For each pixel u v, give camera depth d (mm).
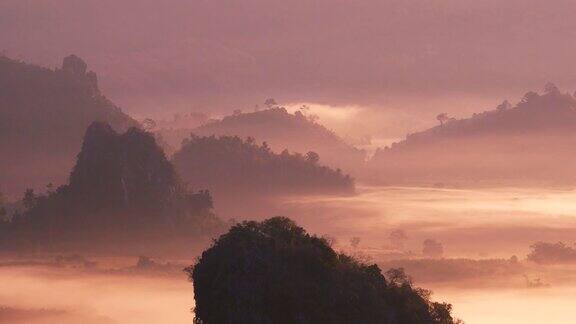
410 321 79062
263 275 76375
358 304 77375
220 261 77000
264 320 75375
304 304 76062
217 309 76375
